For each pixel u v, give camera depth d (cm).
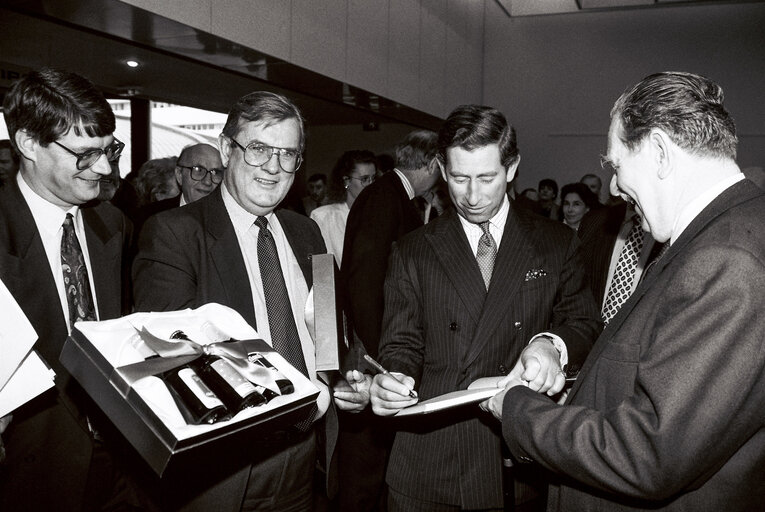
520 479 151
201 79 648
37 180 129
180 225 136
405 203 255
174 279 131
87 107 124
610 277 238
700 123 94
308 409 111
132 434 96
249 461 128
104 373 99
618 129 102
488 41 1091
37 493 127
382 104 782
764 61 945
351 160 344
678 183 97
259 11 488
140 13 382
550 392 127
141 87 718
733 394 80
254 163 134
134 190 382
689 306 85
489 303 154
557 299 162
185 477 127
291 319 144
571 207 550
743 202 91
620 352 99
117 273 147
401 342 162
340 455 258
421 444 159
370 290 239
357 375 141
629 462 87
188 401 93
